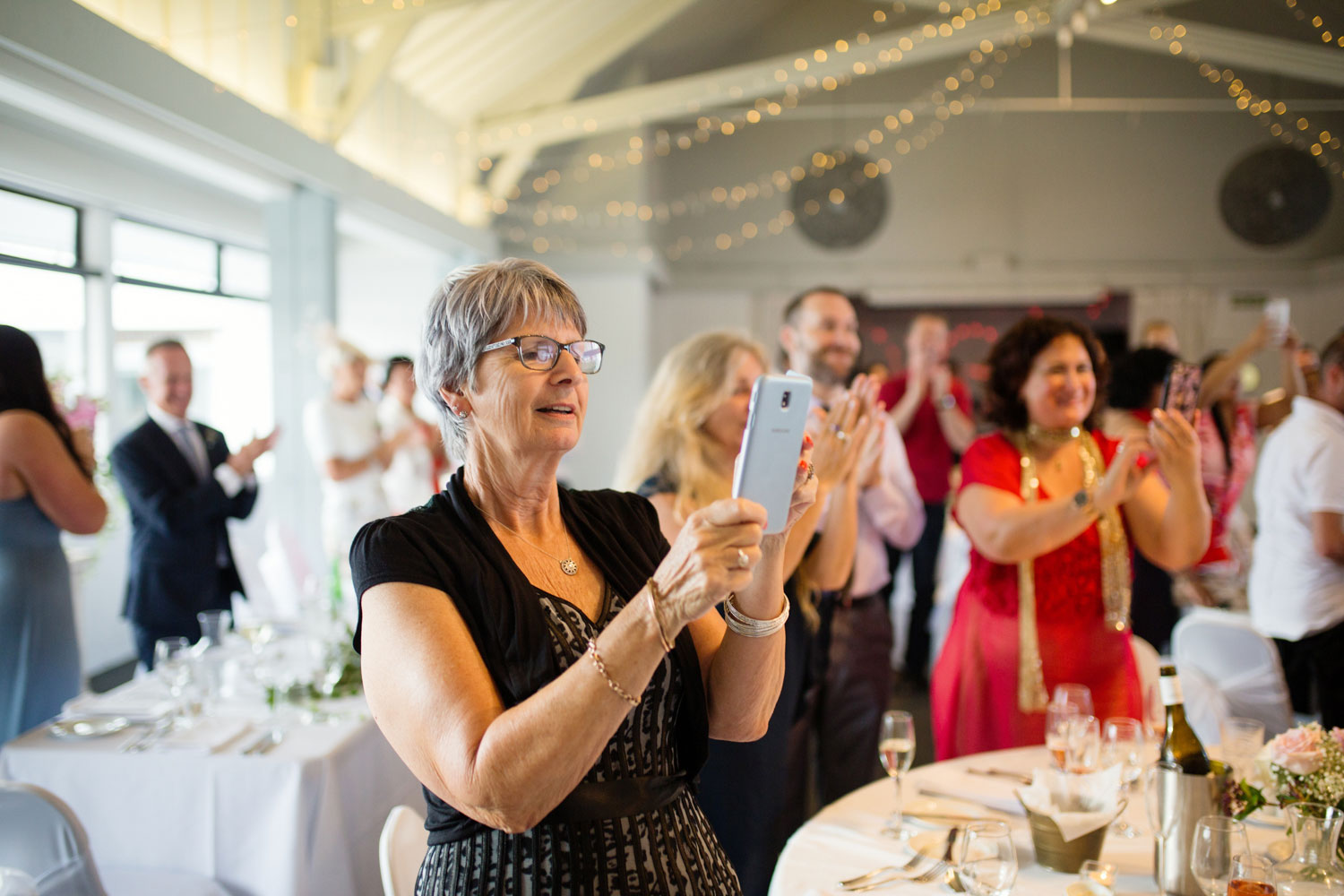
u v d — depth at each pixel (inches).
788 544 73.1
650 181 348.2
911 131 374.3
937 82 372.5
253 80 189.3
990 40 283.1
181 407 126.9
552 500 47.7
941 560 194.9
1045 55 366.9
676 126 378.9
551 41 283.4
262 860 74.3
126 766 75.9
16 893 52.2
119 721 83.0
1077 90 366.3
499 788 33.7
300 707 89.9
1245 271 362.0
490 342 42.1
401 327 329.1
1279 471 111.0
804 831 60.3
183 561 120.1
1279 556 111.3
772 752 77.7
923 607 193.2
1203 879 44.9
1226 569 142.5
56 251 185.2
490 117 312.2
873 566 97.3
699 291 382.3
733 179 380.2
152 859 75.9
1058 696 68.1
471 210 309.3
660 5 296.0
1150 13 310.0
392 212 235.8
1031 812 54.7
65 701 100.5
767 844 77.4
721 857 45.4
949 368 204.2
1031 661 82.4
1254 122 359.3
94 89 135.6
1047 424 86.0
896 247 376.5
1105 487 77.2
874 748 94.6
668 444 79.4
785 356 103.0
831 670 93.6
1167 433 75.9
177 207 212.8
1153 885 53.0
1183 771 50.9
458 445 45.6
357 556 41.5
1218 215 363.9
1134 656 85.7
